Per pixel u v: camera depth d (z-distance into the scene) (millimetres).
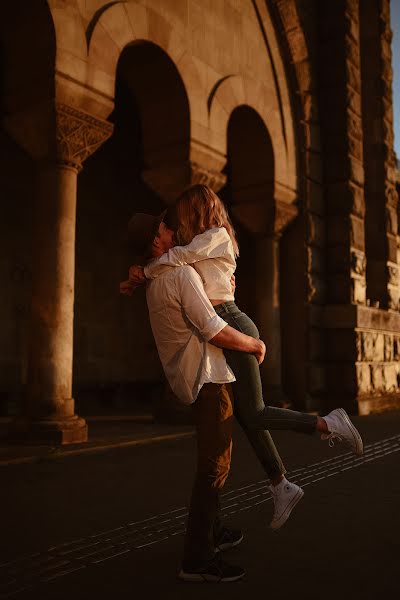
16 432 5766
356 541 2670
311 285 10297
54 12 5898
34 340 5926
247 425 2186
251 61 9383
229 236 2293
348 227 10648
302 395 9961
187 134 7809
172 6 7688
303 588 2066
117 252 11320
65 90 5980
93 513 3203
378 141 12062
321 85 11086
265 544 2621
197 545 2137
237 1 9148
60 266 5980
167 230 2355
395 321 11625
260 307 9867
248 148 9898
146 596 1993
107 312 11008
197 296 2107
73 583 2131
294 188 10234
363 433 6992
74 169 6234
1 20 6207
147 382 11539
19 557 2439
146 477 4270
